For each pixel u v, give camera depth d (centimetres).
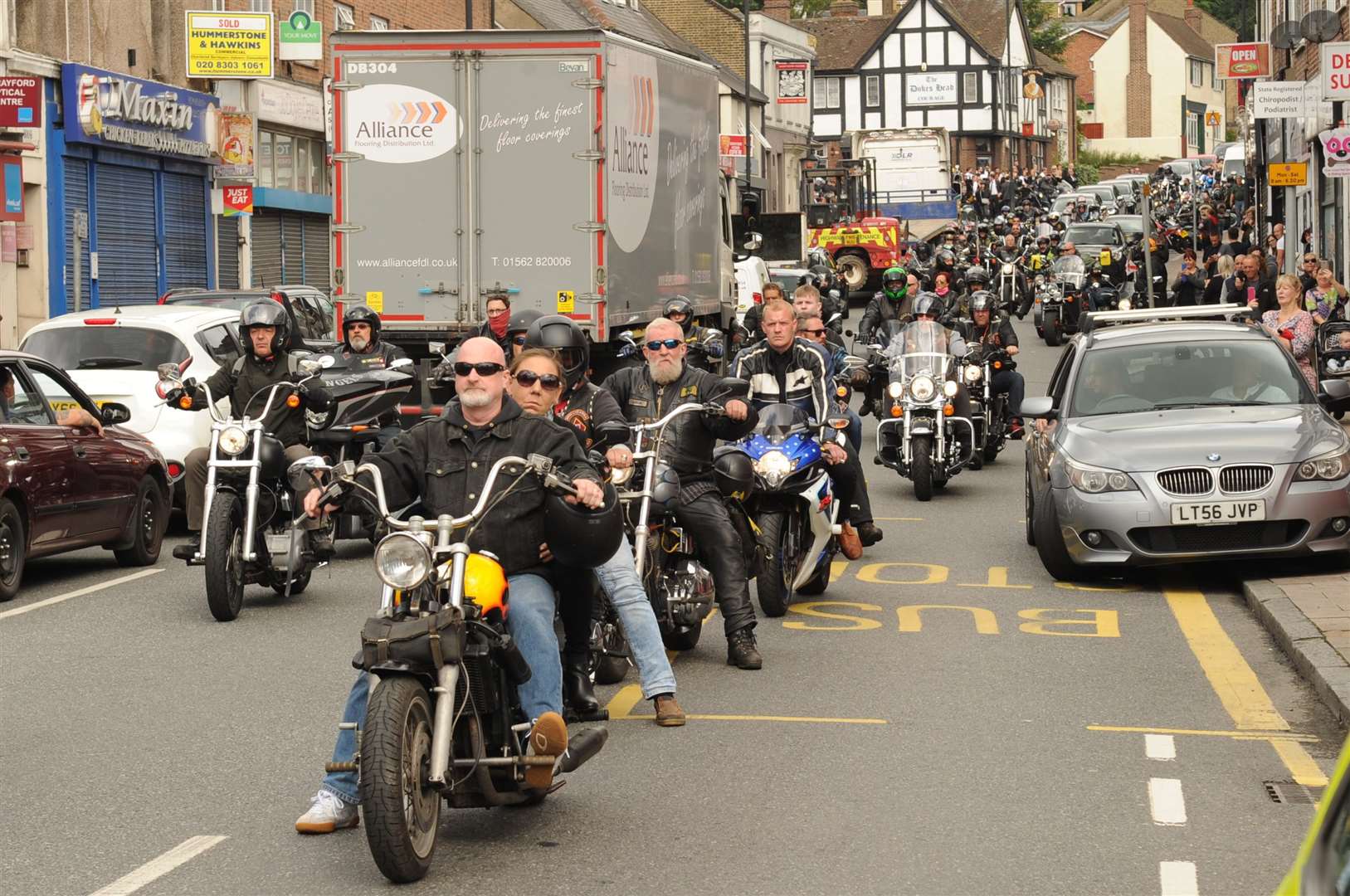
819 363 2420
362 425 2928
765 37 17688
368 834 1264
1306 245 6800
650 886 1289
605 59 3838
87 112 6412
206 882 1309
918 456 3722
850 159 11625
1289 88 4703
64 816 1492
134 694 1977
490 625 1356
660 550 2036
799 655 2167
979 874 1310
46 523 2752
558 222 3859
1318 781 1570
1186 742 1722
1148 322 3136
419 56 3862
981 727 1788
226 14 7300
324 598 2655
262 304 2586
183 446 3369
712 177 4947
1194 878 1298
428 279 3888
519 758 1362
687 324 3344
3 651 2244
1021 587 2677
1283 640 2153
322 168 8844
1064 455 2661
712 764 1645
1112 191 16538
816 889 1279
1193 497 2517
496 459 1437
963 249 11344
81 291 6569
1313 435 2584
